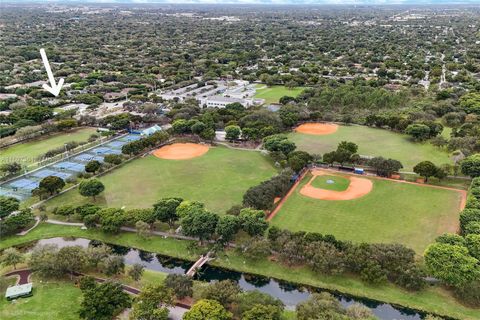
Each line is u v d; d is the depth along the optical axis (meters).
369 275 99.19
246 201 130.62
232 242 118.94
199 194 149.38
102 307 86.06
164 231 126.56
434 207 136.62
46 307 93.44
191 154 190.50
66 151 190.12
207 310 81.25
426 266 99.19
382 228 124.44
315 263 102.81
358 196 145.75
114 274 105.00
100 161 179.62
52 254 105.25
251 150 194.62
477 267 94.19
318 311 83.12
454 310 91.69
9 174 168.12
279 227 125.56
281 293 100.75
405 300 95.12
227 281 93.38
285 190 149.12
